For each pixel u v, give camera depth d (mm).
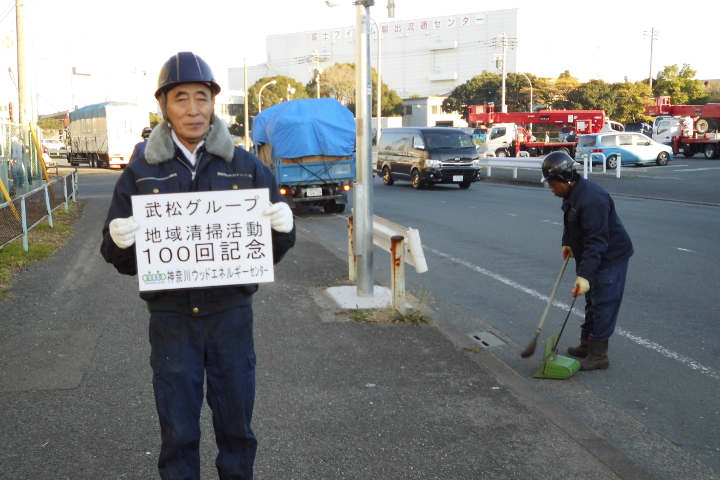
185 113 2707
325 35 122688
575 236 5113
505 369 5121
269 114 16500
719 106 39250
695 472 3727
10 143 17328
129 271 2857
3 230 9164
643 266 9211
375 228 7367
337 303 6902
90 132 40938
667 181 23641
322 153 15422
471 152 22766
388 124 80938
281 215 2762
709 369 5348
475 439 3934
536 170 30203
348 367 5098
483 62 107250
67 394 4504
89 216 14891
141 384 4699
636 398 4785
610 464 3650
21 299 7012
